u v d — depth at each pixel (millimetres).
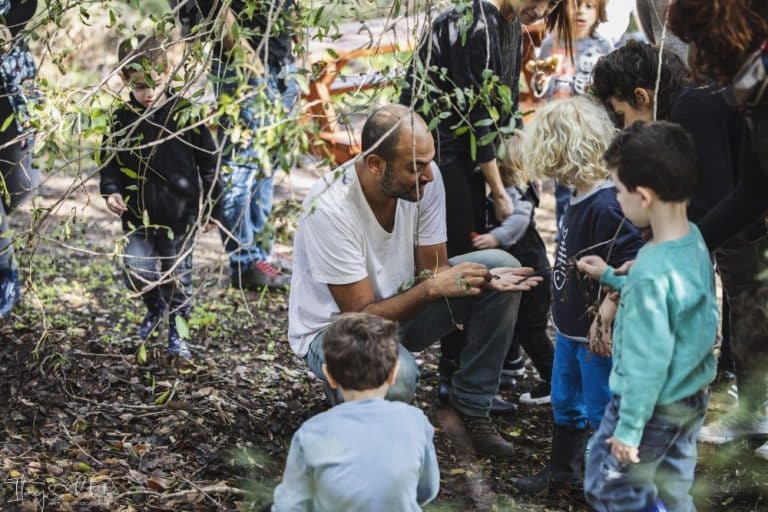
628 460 2686
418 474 2748
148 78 3496
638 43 3566
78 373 4363
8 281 4883
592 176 3359
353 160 2871
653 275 2656
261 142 2637
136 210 4504
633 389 2652
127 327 5023
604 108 3545
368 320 2893
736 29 2650
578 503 3617
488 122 2967
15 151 4707
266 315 5387
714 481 3635
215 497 3457
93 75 4391
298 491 2758
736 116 3420
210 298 5539
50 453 3688
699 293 2682
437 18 4086
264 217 5578
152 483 3494
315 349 3689
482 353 3852
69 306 5246
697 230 2789
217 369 4621
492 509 3523
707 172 3463
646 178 2672
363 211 3570
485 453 3939
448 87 4117
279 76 3021
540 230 7051
